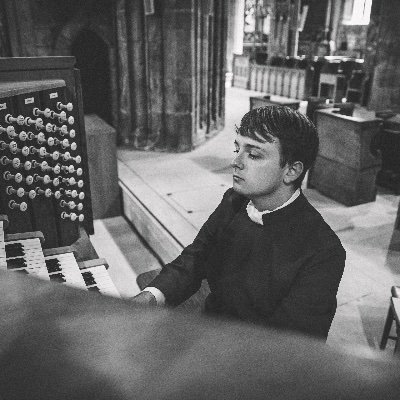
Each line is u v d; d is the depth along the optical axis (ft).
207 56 22.77
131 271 13.19
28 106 8.00
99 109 22.33
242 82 45.24
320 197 16.65
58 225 9.45
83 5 19.83
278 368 0.61
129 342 0.65
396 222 13.73
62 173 9.27
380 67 31.94
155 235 14.07
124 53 20.79
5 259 6.07
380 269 11.53
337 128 15.60
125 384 0.61
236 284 4.19
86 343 0.65
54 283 0.73
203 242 4.80
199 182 17.53
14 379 0.63
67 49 20.27
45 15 19.44
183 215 14.26
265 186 3.58
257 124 3.40
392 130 17.16
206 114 24.66
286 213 3.81
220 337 0.66
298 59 40.63
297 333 0.68
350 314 9.77
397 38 30.50
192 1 19.30
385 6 30.68
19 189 7.86
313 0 49.39
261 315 4.07
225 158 21.03
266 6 50.39
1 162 7.52
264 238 3.94
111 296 0.73
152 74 20.81
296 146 3.43
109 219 16.69
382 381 0.59
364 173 15.33
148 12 18.98
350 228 13.91
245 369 0.61
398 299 7.39
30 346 0.65
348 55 50.29
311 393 0.58
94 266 7.60
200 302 6.46
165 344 0.65
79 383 0.62
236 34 51.70
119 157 20.72
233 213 4.56
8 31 19.83
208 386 0.60
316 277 3.53
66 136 9.62
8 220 7.62
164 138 22.03
